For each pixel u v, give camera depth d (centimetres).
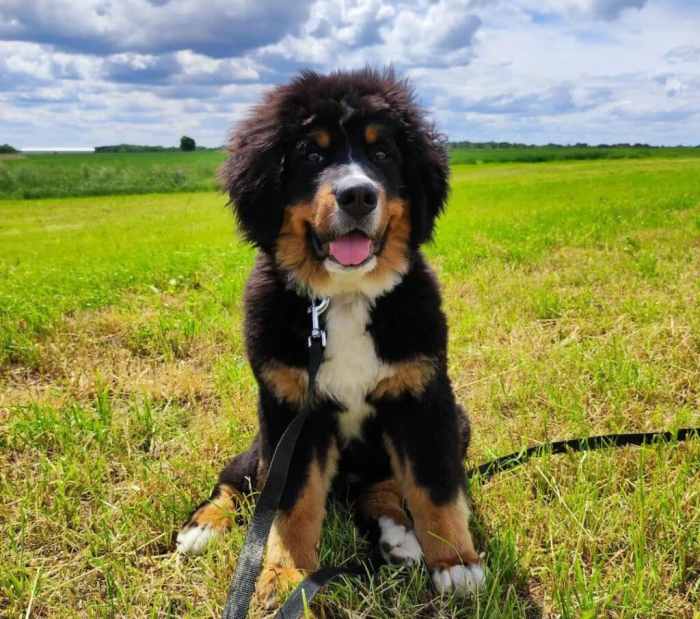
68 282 157
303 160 61
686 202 302
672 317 104
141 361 103
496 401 81
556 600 47
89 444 74
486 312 118
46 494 64
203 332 111
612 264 150
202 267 170
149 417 78
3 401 88
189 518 59
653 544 52
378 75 67
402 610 47
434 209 66
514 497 59
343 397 59
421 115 67
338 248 57
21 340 107
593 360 88
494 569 50
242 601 44
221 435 75
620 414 75
